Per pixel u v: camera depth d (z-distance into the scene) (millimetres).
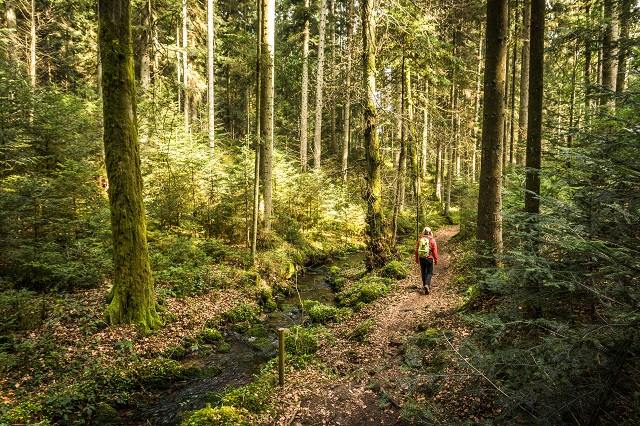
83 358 6477
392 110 13586
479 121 25500
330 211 19984
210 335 8461
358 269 14133
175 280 10109
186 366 7199
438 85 17734
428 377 3271
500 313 3299
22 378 5695
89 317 7629
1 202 7855
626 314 2221
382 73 15180
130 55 7914
